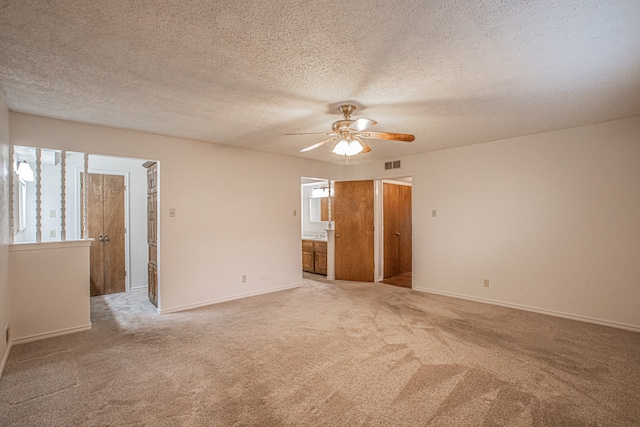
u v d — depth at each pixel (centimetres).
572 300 378
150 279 462
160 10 161
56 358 278
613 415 197
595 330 340
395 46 197
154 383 236
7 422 192
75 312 341
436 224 506
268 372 252
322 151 510
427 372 251
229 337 325
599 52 204
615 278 351
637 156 338
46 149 335
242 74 236
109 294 511
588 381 236
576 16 166
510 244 427
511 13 164
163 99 284
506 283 432
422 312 406
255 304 445
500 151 436
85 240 349
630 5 157
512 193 426
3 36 184
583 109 314
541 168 402
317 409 204
